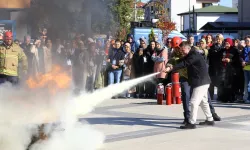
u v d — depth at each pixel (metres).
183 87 8.69
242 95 12.86
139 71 13.68
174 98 12.29
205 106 8.88
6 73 9.02
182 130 8.45
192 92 8.63
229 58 12.45
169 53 13.01
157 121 9.51
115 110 11.16
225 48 12.54
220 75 12.55
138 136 7.91
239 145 7.11
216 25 37.94
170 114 10.45
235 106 11.74
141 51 13.70
